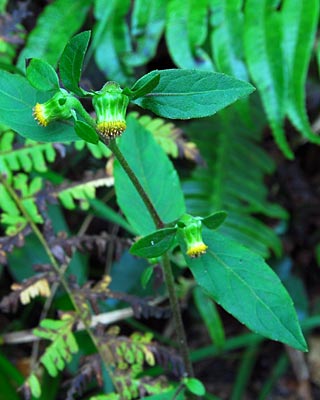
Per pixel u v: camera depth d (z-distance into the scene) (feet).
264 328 1.02
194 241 0.99
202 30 1.44
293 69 1.41
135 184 1.00
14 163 1.35
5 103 0.97
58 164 1.57
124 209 1.14
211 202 1.55
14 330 1.55
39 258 1.45
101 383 1.26
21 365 1.51
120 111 0.89
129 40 1.47
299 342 1.02
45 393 1.43
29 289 1.27
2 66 1.40
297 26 1.42
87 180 1.35
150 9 1.47
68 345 1.25
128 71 1.47
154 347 1.26
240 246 1.04
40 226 1.46
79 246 1.32
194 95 0.93
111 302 1.50
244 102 1.48
